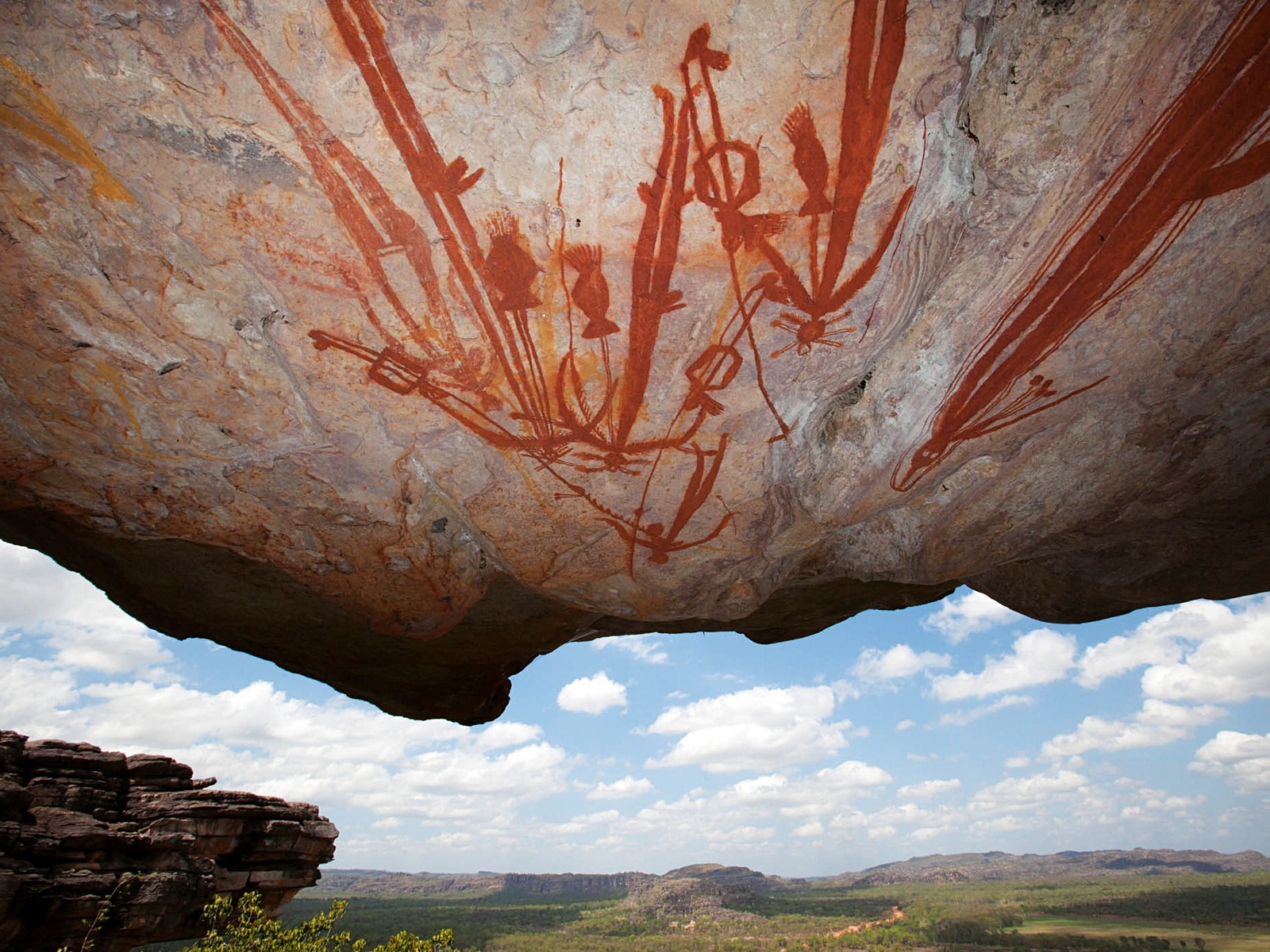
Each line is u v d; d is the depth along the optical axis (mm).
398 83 2232
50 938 9750
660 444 3264
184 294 2742
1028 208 2641
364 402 3098
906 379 3293
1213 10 2217
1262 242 2836
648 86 2266
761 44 2199
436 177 2410
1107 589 5605
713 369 2986
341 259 2609
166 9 2086
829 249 2648
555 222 2512
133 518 3652
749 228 2555
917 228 2648
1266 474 3996
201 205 2488
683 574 4027
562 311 2742
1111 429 3656
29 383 3039
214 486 3502
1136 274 2914
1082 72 2314
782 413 3238
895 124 2383
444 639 5684
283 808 15102
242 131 2318
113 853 11250
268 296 2736
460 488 3473
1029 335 3121
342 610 5098
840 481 3627
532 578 3973
